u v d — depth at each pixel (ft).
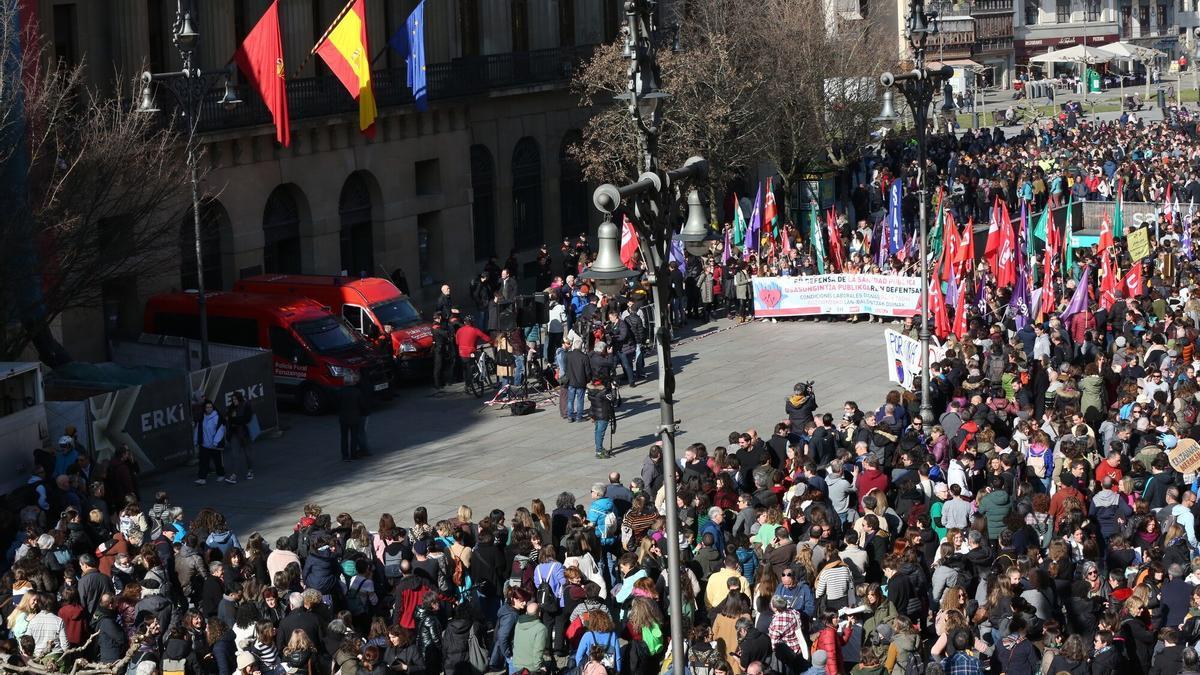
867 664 68.54
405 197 195.00
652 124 57.88
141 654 71.51
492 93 205.16
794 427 118.42
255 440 137.49
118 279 149.28
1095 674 67.10
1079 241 228.02
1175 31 565.12
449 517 114.52
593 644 70.69
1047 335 135.95
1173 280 171.53
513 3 215.92
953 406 111.55
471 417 144.25
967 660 67.97
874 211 244.83
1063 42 526.57
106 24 163.02
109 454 121.49
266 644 70.85
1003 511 88.28
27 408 113.80
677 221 63.98
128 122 135.85
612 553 87.40
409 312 158.10
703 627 70.54
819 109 212.84
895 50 252.42
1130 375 122.31
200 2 169.58
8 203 125.90
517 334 147.13
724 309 184.14
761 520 86.12
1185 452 97.04
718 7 213.66
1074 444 94.27
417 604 78.89
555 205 222.28
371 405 132.26
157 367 135.13
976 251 222.69
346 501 119.55
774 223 189.26
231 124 168.04
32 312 131.44
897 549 80.79
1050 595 74.43
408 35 163.94
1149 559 77.66
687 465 99.81
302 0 183.52
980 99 454.40
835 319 176.65
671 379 61.21
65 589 78.13
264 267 178.70
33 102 129.70
